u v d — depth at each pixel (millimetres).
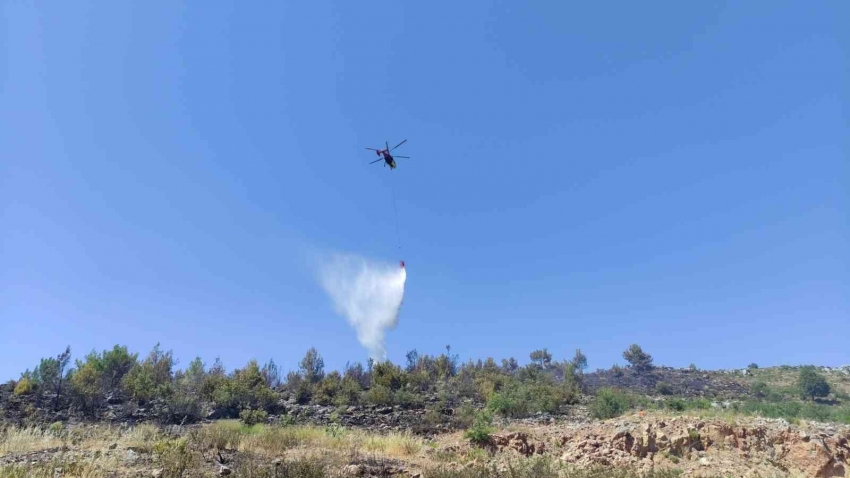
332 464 13992
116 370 32688
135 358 34406
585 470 14641
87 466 11578
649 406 29609
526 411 30234
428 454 17609
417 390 36656
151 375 32594
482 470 13820
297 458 14570
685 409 27266
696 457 16688
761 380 47875
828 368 51094
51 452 13891
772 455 16859
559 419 28469
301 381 36562
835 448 16906
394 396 34031
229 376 35000
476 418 24453
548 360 50125
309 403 33594
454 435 23031
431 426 27609
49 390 28797
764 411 27500
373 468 13711
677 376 48312
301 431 19969
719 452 16906
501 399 30312
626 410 28953
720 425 17859
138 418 26406
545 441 19297
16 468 11141
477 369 44969
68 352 31031
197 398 30156
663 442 17234
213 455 14094
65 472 11312
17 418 23578
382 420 29469
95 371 30016
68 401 27359
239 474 11805
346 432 21922
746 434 17562
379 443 18703
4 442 15133
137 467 12430
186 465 12281
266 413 28406
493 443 18734
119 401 28875
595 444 17781
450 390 37281
